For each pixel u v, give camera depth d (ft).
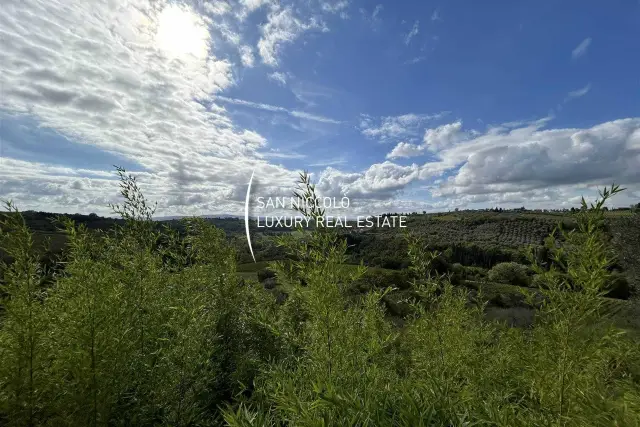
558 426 4.99
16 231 7.13
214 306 14.56
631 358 5.55
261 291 18.58
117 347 7.84
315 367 7.68
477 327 12.00
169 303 10.91
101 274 8.62
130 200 10.98
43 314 7.41
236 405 8.75
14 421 6.61
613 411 4.64
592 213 5.27
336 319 7.74
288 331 9.46
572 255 5.44
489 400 6.43
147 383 8.41
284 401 6.12
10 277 7.22
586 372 5.54
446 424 5.64
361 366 8.15
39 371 7.07
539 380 5.85
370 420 5.26
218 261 16.30
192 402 8.57
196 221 16.38
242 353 12.86
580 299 5.28
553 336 5.60
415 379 8.53
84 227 10.03
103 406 7.39
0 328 6.97
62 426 6.88
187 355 8.50
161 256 13.47
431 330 9.71
